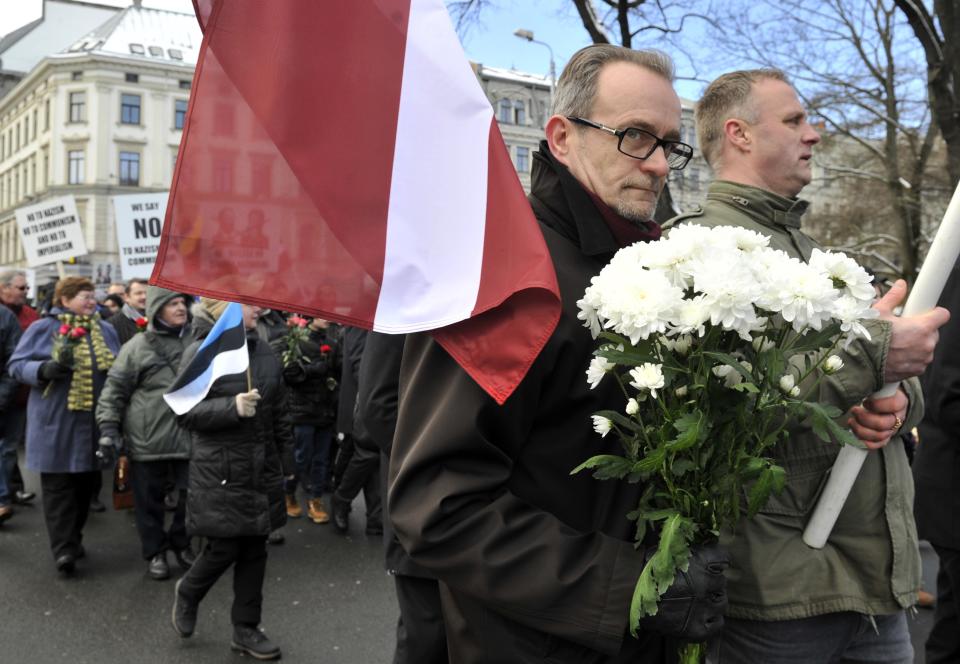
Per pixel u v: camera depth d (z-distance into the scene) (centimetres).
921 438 309
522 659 143
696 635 131
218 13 157
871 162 1581
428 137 158
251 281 153
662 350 129
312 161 157
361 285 154
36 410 530
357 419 320
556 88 178
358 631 447
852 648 202
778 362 124
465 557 138
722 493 130
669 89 169
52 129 5088
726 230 137
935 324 165
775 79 229
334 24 160
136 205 866
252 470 400
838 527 190
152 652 413
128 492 666
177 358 527
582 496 151
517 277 142
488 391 140
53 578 528
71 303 555
